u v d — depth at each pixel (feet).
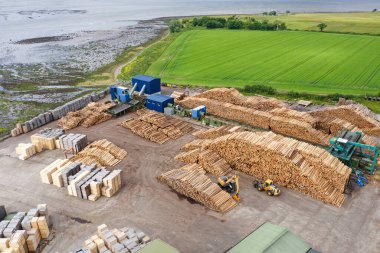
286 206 104.58
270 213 101.60
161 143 146.72
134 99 192.75
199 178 110.52
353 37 393.29
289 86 230.48
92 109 177.58
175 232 94.79
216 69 278.67
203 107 174.50
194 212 102.89
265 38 404.77
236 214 101.40
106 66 303.48
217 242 90.94
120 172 115.14
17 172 125.90
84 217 101.45
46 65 307.17
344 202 106.11
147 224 98.12
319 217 99.50
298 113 160.86
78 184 109.50
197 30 483.92
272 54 322.75
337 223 96.99
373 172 121.70
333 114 169.48
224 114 175.63
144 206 105.91
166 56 330.54
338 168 110.01
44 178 118.32
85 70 290.35
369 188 113.29
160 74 268.62
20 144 141.38
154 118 160.45
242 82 242.78
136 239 86.89
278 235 79.92
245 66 285.02
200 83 241.55
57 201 108.99
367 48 333.62
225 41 394.93
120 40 435.53
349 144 119.24
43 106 203.51
